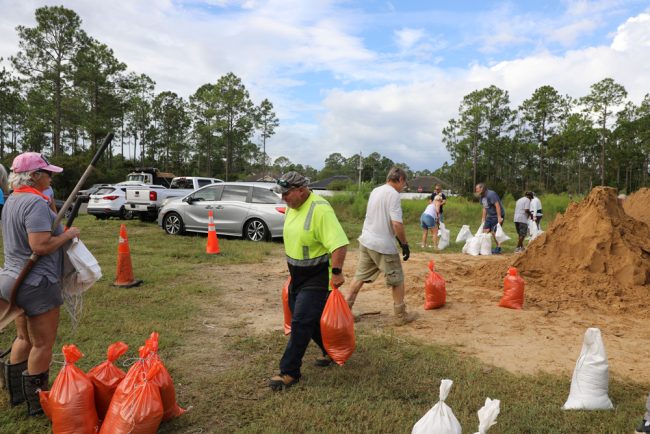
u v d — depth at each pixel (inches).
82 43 1850.4
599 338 139.4
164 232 546.9
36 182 129.8
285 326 199.6
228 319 224.1
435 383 154.3
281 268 351.9
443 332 208.8
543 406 139.6
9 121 2518.5
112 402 115.7
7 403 138.6
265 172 3302.2
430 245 514.0
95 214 733.3
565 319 227.1
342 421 130.1
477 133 2913.4
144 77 2910.9
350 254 429.1
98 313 223.5
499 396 146.4
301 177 150.9
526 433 126.3
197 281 301.3
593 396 137.6
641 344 195.0
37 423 127.6
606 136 2706.7
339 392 146.0
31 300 126.0
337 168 5191.9
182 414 133.2
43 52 1777.8
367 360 172.9
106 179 1830.7
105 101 2038.6
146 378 116.1
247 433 124.0
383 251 209.9
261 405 138.7
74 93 1932.8
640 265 273.1
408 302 257.8
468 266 369.4
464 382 155.3
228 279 310.7
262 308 244.7
